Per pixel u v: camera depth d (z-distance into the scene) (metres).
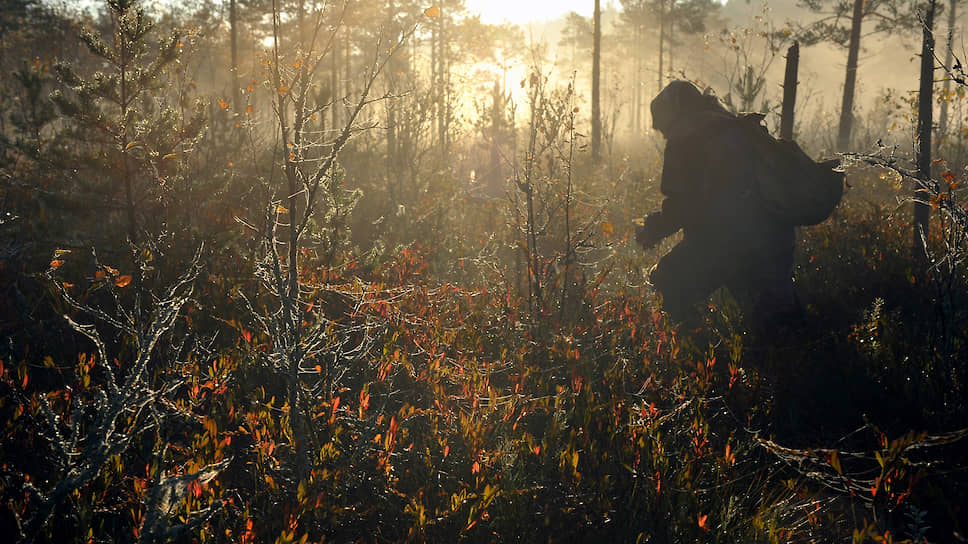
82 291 4.56
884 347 3.98
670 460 3.10
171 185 5.42
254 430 2.95
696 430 3.10
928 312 4.91
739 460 3.18
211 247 5.15
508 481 2.70
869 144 11.55
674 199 4.78
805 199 4.42
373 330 4.07
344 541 2.68
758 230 4.50
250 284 4.70
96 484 2.67
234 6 14.17
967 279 5.20
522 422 3.48
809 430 3.58
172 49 5.50
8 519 2.51
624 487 2.86
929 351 3.79
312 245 5.46
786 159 4.46
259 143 7.14
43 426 3.06
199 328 4.19
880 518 2.62
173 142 5.44
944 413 3.33
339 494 2.74
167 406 2.89
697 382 3.60
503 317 4.64
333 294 4.64
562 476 2.84
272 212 3.02
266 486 2.75
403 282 5.15
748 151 4.50
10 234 4.97
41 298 4.23
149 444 3.04
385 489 2.85
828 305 5.33
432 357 3.84
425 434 3.26
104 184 5.36
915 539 2.33
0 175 5.63
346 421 3.12
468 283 6.05
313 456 2.88
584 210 6.98
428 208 8.29
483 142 12.46
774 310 4.56
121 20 5.32
